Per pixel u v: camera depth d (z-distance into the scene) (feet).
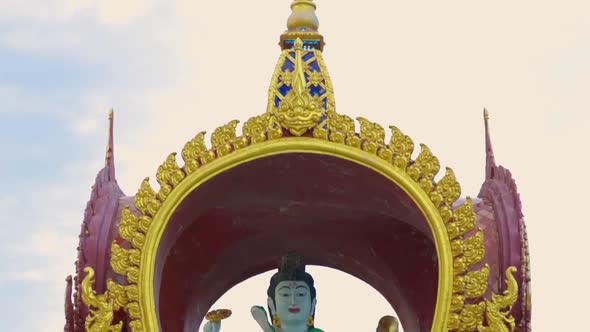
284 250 59.88
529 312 49.03
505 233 49.85
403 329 60.13
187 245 57.47
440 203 49.21
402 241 57.93
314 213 56.59
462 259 48.62
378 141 49.83
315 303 56.80
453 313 48.42
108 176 52.85
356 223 57.57
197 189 50.14
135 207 51.37
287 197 54.75
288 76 52.19
